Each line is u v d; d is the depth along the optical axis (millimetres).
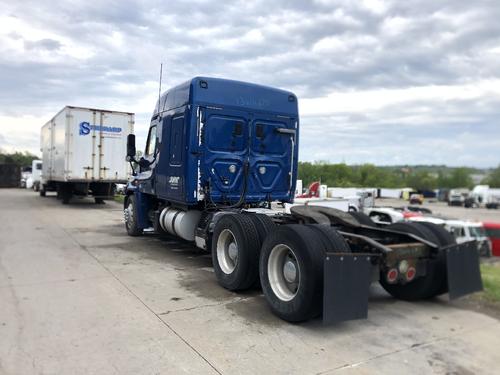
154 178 8898
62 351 3895
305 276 4477
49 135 22266
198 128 7285
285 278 4922
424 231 5598
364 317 4438
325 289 4258
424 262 5406
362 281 4477
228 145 7582
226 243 6191
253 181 7852
